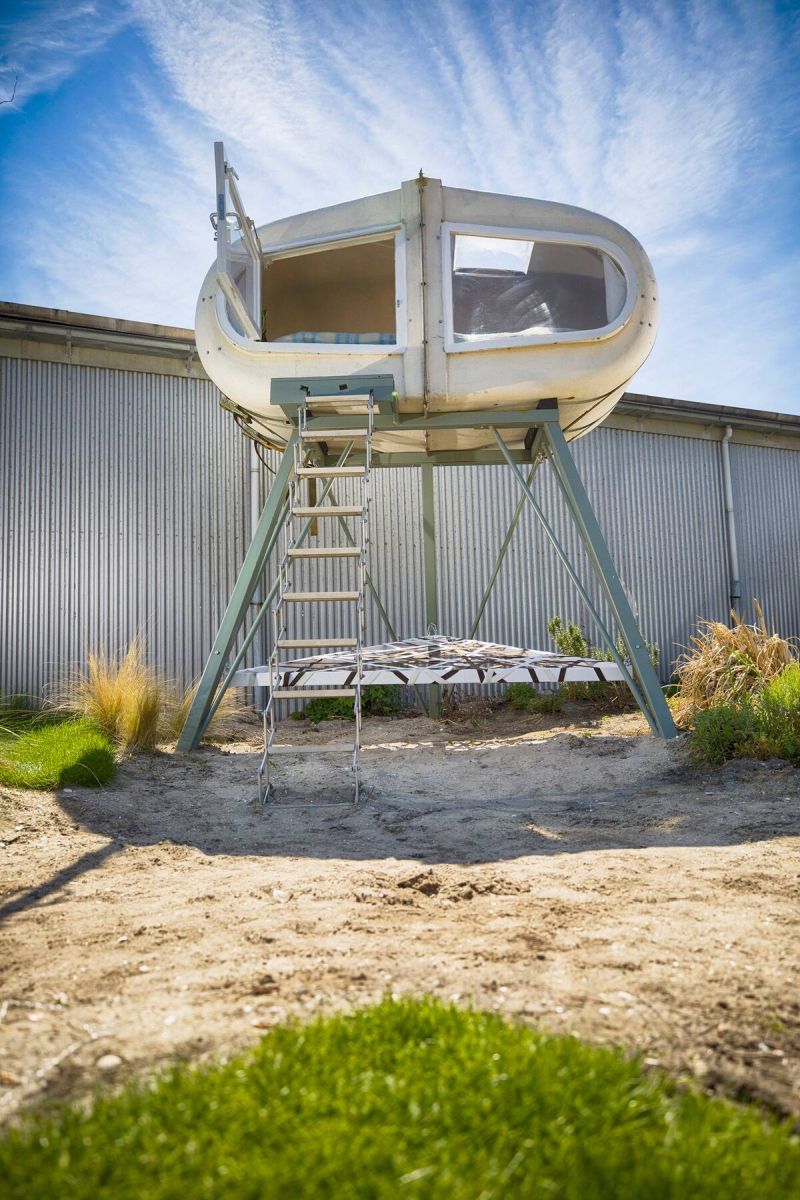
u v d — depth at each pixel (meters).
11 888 3.37
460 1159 1.33
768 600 14.49
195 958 2.48
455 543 12.31
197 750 7.29
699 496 14.13
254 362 7.35
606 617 13.09
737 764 5.76
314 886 3.30
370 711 10.69
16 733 6.98
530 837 4.36
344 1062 1.66
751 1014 2.08
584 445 13.35
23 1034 1.96
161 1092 1.54
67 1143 1.39
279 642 5.82
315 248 7.51
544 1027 1.97
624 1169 1.32
